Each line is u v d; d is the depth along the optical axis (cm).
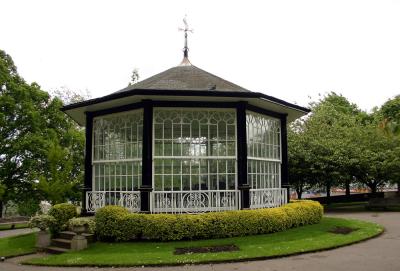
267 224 1434
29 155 2734
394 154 2728
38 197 2831
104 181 1667
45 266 1091
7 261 1226
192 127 1536
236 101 1545
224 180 1535
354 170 2862
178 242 1309
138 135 1562
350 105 4869
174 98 1484
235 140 1545
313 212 1720
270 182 1745
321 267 971
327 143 2852
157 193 1473
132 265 1038
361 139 2927
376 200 2820
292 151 2869
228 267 993
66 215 1512
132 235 1341
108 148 1667
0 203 2939
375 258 1069
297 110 1794
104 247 1277
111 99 1501
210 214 1370
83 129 3722
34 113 2697
